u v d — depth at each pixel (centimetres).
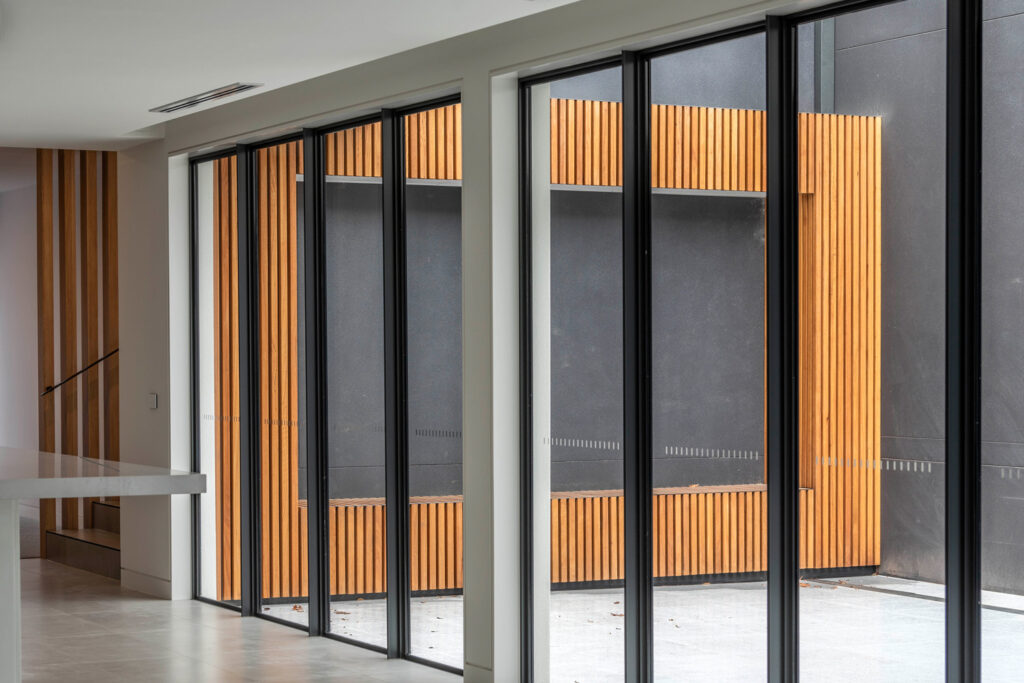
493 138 621
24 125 827
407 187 700
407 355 700
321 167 763
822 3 490
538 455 625
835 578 495
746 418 529
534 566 627
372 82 699
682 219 555
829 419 497
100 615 830
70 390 1068
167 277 888
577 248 604
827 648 498
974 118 439
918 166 464
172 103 751
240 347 831
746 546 529
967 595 442
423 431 689
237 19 552
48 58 626
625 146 569
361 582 740
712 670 544
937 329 458
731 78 534
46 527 1073
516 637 631
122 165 943
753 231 527
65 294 1072
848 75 488
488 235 623
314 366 763
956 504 443
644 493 572
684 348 555
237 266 846
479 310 630
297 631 782
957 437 442
